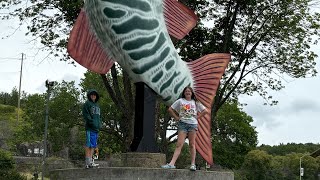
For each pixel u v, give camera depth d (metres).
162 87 8.14
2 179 24.34
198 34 17.70
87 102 8.22
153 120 8.75
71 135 44.09
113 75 16.53
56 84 27.91
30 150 45.66
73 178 8.00
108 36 7.63
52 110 26.80
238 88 19.12
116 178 7.76
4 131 55.09
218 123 37.62
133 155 8.66
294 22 16.78
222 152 40.12
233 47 17.67
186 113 8.04
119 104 16.36
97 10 7.51
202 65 8.53
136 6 7.79
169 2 8.14
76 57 7.34
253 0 16.72
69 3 15.19
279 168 64.06
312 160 68.00
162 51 8.04
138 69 7.89
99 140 29.62
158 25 8.00
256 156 57.28
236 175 47.88
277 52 17.84
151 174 7.82
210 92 8.48
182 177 7.97
